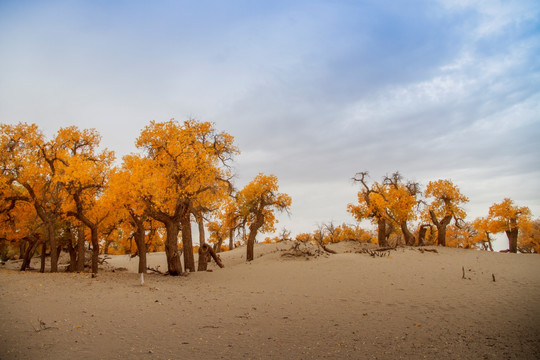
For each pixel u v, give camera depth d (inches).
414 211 1467.8
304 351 296.7
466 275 756.6
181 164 869.2
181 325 382.6
